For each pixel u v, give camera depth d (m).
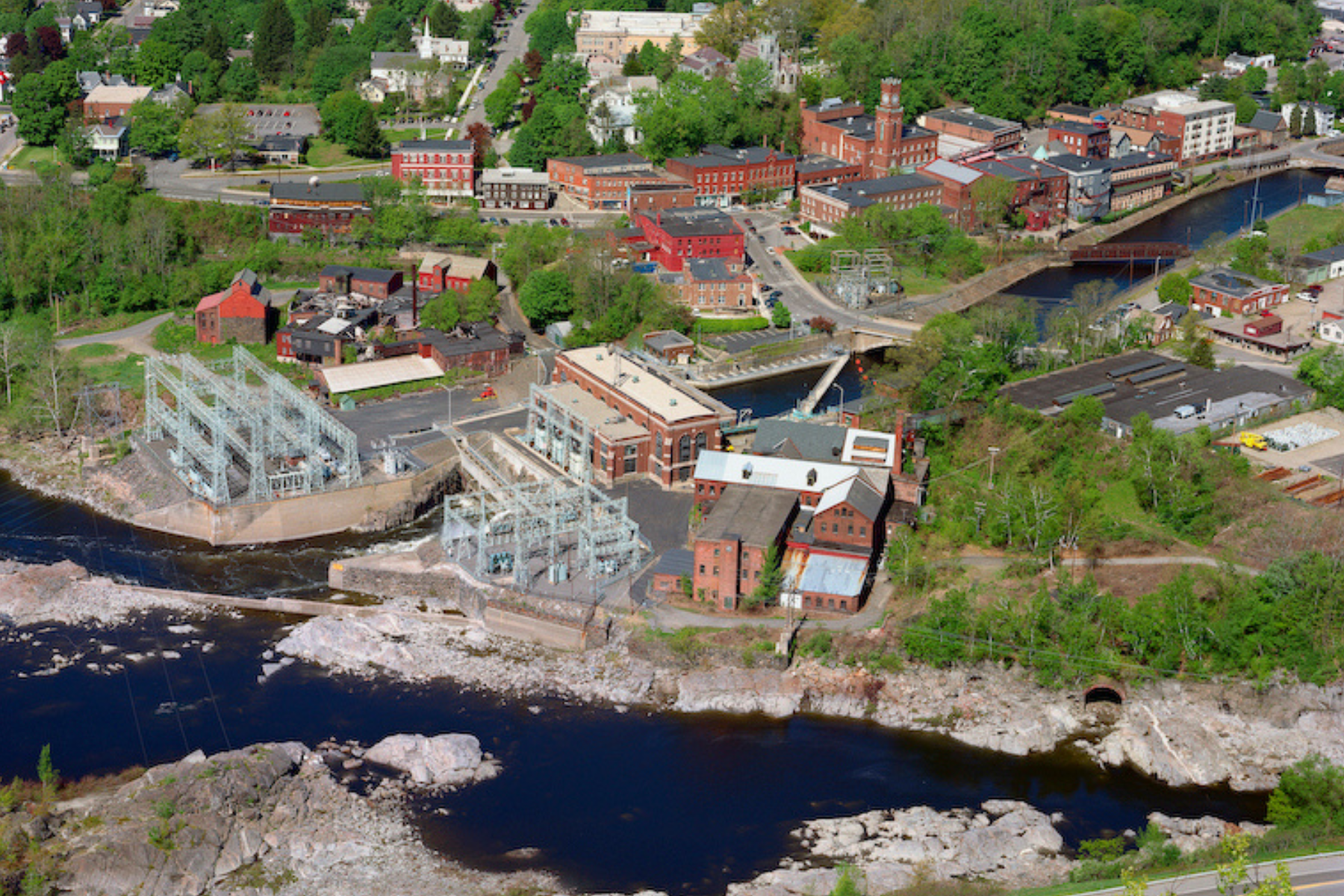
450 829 189.62
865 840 187.38
